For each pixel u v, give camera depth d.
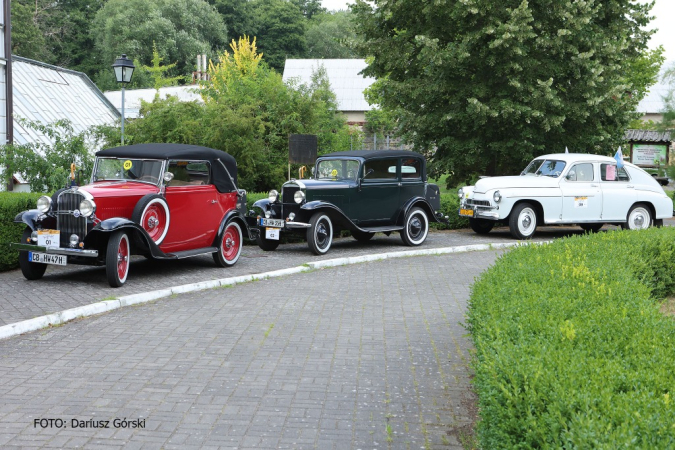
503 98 18.80
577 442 2.49
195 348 6.37
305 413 4.76
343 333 7.01
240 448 4.16
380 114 44.22
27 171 13.95
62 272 10.34
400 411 4.82
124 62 15.99
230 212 11.28
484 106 17.78
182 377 5.52
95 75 64.69
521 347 3.62
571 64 18.62
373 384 5.40
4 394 5.04
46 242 9.10
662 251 8.77
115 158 10.40
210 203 10.88
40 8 66.31
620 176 16.53
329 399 5.05
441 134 20.73
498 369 3.35
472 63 19.09
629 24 19.83
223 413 4.74
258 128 18.84
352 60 54.72
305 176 19.58
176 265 11.38
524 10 17.50
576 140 19.91
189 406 4.86
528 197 15.49
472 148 19.64
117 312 7.85
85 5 71.88
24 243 9.38
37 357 6.00
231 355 6.16
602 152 20.77
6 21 17.38
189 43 64.25
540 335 3.91
